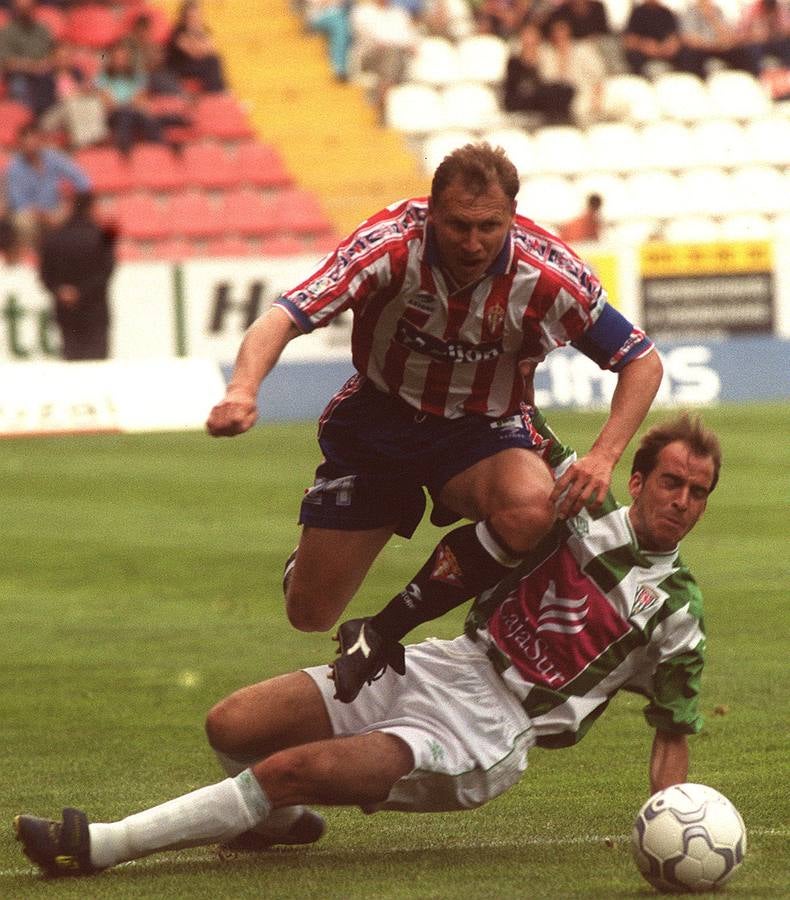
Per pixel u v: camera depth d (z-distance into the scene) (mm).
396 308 15477
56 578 34250
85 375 59625
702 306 64625
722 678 24516
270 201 74438
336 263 15086
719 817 13695
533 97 79375
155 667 26406
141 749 21297
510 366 16047
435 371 15898
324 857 15562
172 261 63469
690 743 20656
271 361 14789
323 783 14406
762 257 64688
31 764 20531
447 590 15055
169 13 85688
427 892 13875
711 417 58375
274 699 15234
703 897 13500
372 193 76312
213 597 32125
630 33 82188
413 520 17031
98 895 13945
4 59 75875
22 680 25656
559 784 18938
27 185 68062
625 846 15750
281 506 42469
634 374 15539
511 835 16484
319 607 17281
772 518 39531
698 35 85312
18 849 16109
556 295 15312
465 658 15273
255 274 64000
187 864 15273
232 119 78625
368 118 80875
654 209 77188
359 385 16609
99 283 60562
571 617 15023
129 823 14555
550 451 16703
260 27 86250
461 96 80812
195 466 49688
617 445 15141
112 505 43094
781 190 78375
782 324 64875
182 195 74500
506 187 14469
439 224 14633
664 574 15109
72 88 77625
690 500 14781
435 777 14758
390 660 15023
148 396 60219
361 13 82562
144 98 76875
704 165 78812
